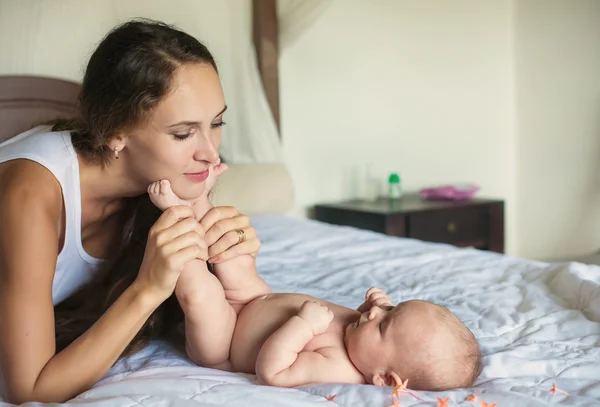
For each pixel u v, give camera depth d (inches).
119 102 36.0
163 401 31.2
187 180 38.5
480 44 131.9
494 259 68.0
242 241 42.6
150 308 35.4
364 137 119.0
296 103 110.6
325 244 79.0
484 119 133.8
